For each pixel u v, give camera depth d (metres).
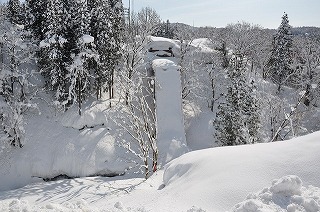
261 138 29.64
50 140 33.66
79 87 34.81
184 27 56.19
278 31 56.31
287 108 40.84
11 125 31.86
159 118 34.91
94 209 9.05
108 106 37.31
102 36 35.34
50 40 32.75
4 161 31.48
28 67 39.53
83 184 28.66
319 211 7.00
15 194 26.94
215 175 11.52
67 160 32.25
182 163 15.16
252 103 28.38
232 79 31.81
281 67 54.69
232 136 28.44
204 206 9.83
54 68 34.19
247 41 54.22
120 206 9.91
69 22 33.81
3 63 35.81
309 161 10.00
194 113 43.06
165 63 38.44
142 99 25.95
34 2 38.69
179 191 12.04
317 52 51.50
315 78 46.62
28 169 31.47
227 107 29.28
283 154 10.90
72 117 35.28
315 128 40.16
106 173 31.62
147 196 13.91
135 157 32.19
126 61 37.94
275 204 7.47
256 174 10.38
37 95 37.50
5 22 39.16
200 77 48.44
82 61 33.50
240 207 7.40
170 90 36.56
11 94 33.97
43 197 25.73
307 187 8.98
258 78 50.12
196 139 39.50
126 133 34.50
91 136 34.00
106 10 35.94
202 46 54.16
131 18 45.03
